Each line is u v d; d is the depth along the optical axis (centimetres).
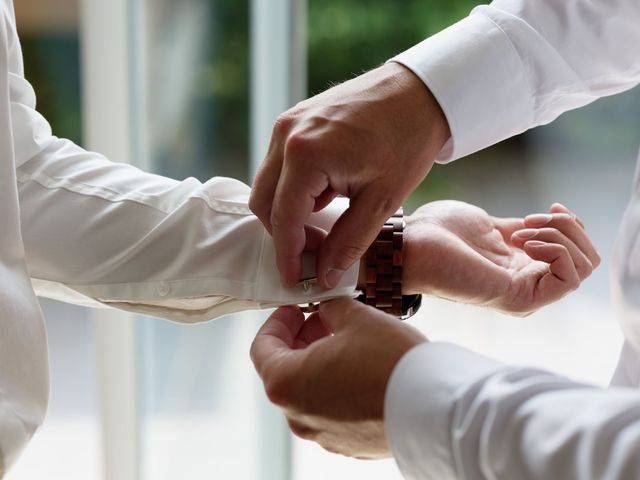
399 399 63
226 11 141
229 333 156
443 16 351
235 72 144
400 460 64
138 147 138
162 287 81
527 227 86
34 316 75
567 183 307
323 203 78
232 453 156
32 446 175
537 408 59
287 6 143
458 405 61
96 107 133
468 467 60
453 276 82
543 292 82
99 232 81
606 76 85
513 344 213
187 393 151
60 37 255
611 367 203
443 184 321
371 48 356
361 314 70
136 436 142
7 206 75
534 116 84
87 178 83
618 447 56
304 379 68
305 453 185
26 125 82
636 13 83
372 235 76
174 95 140
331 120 75
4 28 77
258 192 77
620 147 321
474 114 80
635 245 76
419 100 78
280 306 80
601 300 231
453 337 216
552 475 57
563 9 82
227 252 81
